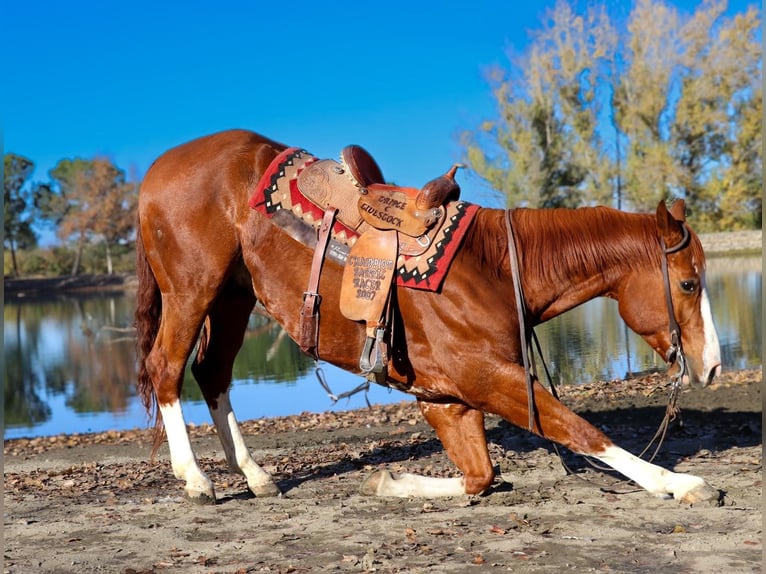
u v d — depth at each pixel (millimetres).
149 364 4953
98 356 20953
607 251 4512
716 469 5074
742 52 36344
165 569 3668
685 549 3621
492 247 4488
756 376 8953
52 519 4672
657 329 4512
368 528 4184
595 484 4891
